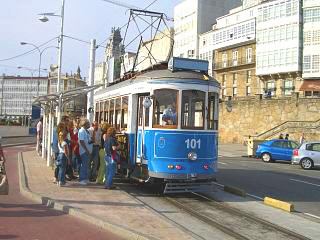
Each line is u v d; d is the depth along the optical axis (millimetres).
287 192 15172
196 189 12703
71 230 8211
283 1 58469
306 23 56250
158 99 12781
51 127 18672
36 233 7855
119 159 13273
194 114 12805
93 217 8898
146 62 30312
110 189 12883
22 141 41469
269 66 60219
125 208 10086
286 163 30438
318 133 43156
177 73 12961
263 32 61312
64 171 13086
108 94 17094
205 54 76000
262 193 14688
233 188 14164
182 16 83938
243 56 66375
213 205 11852
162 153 12445
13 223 8555
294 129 45000
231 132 55406
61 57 29297
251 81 64750
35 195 11188
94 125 14953
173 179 12336
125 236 7906
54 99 18641
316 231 9336
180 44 84438
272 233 8922
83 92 18500
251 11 65750
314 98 46219
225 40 69438
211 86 13102
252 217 10383
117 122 15484
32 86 96688
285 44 58062
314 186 17062
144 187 14742
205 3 79312
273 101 50031
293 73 57500
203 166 12672
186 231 8148
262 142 35094
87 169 13719
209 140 12906
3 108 99562
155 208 11062
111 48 56250
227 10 80812
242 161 30047
